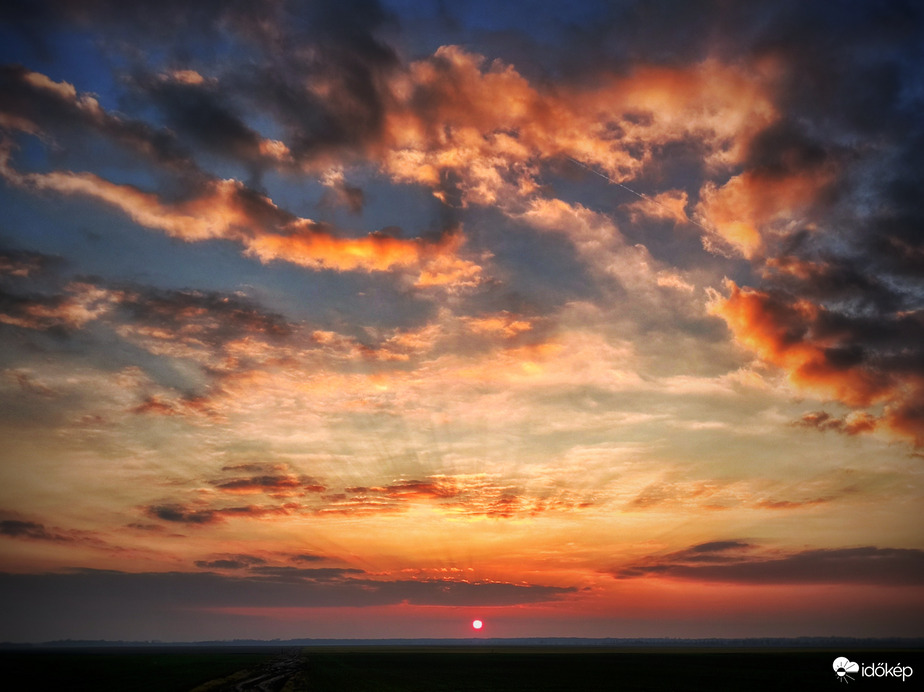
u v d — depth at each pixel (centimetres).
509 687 7069
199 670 10094
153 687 6844
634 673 9950
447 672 9906
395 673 9531
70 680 7906
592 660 15250
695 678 8825
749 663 13588
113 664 12106
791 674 9812
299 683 7269
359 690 6406
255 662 13112
